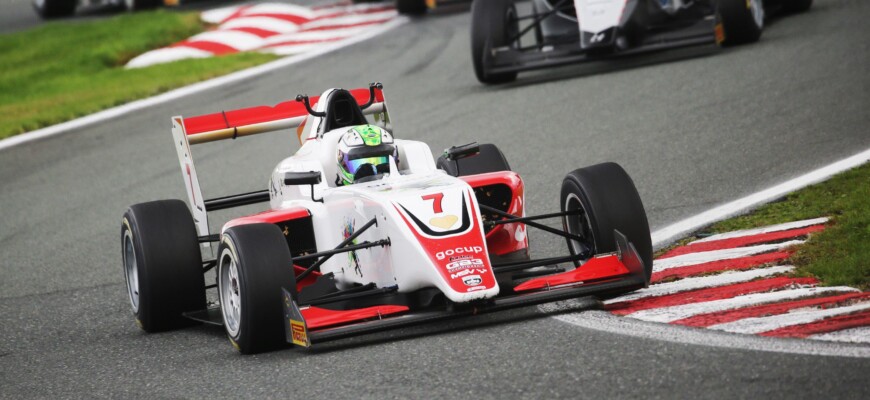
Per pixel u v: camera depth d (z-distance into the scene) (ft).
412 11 261.03
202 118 94.58
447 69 192.95
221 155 157.07
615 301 72.18
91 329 86.28
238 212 127.24
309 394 60.49
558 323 68.23
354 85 188.14
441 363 62.80
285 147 156.66
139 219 80.89
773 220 89.40
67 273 107.86
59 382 71.56
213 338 78.48
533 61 163.43
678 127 129.39
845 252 74.74
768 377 54.08
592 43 153.69
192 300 81.41
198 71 217.56
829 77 140.26
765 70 149.48
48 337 85.25
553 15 171.63
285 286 68.54
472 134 142.31
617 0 154.71
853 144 110.32
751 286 71.15
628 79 159.94
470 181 77.15
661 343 61.31
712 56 164.86
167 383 67.26
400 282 69.36
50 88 220.23
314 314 68.23
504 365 60.85
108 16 298.35
